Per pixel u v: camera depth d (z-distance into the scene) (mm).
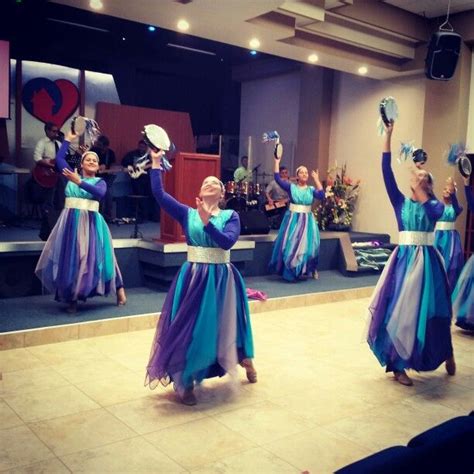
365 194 9641
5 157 9492
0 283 5570
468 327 5426
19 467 2516
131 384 3650
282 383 3797
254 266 7566
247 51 11281
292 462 2654
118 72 11484
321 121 9977
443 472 1263
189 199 5816
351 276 7863
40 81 9891
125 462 2598
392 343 3771
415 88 8875
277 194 9766
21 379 3678
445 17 8125
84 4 5898
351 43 7879
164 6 5867
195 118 12961
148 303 5500
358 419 3211
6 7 9367
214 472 2535
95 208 5047
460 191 8195
